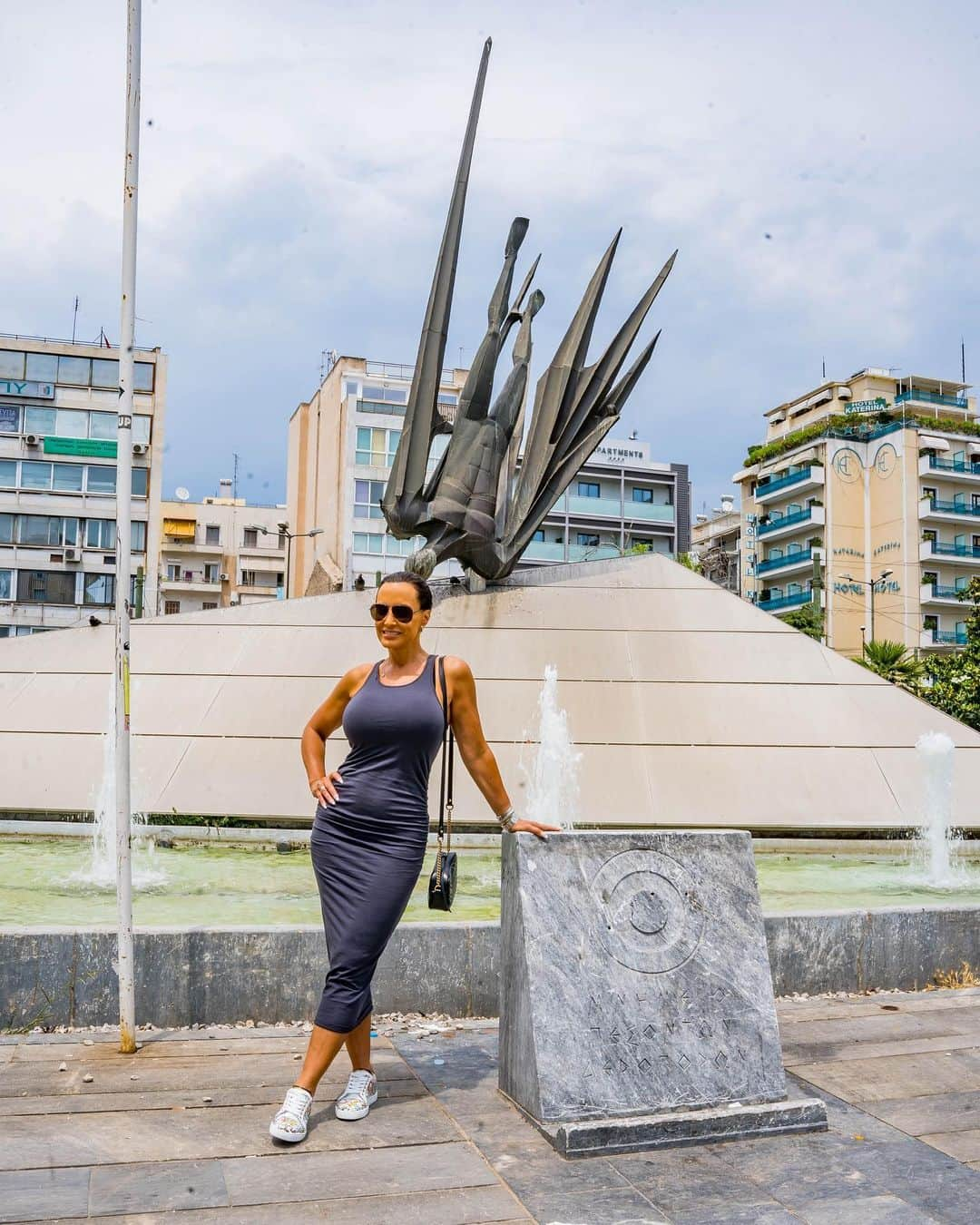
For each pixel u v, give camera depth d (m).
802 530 47.50
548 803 9.94
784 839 9.77
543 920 3.60
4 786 10.17
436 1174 3.09
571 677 11.68
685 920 3.73
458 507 13.50
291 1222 2.77
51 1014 4.43
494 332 14.18
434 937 4.78
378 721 3.58
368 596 13.05
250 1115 3.49
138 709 11.23
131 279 4.44
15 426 37.31
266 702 11.30
